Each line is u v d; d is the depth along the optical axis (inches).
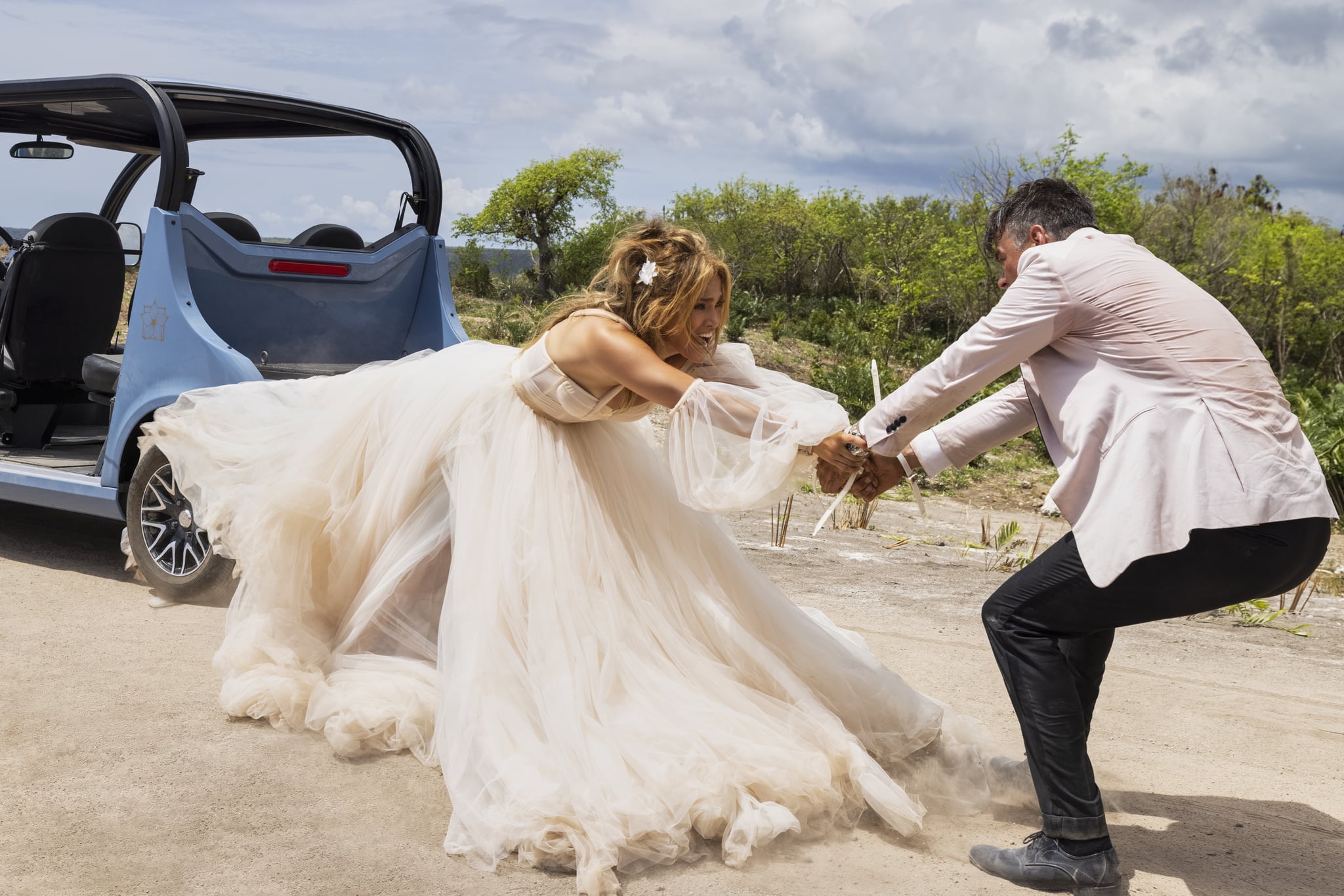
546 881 98.7
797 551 285.9
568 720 110.5
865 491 118.0
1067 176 1160.8
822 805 111.1
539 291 1344.7
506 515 124.3
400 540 137.7
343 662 137.4
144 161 250.1
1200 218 1440.7
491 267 1373.0
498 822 103.4
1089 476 98.3
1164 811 122.3
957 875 103.4
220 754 121.3
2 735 123.5
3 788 110.3
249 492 147.2
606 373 121.2
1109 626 102.1
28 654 151.2
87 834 101.9
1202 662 197.5
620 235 125.6
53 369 230.2
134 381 187.3
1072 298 99.0
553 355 124.2
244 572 142.2
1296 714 164.1
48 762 117.0
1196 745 146.6
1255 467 92.6
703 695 118.0
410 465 136.5
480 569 123.3
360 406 144.3
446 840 103.0
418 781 118.0
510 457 127.6
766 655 123.7
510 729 113.0
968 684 167.8
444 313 212.7
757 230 1620.3
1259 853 111.7
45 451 229.3
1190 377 95.1
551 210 1347.2
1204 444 93.4
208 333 177.8
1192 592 96.5
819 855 106.4
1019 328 100.2
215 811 107.9
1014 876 101.8
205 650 157.8
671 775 106.1
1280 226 1473.9
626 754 109.3
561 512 124.5
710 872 101.7
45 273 223.5
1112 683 175.5
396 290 212.2
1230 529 93.0
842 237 1574.8
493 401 132.4
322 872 97.7
